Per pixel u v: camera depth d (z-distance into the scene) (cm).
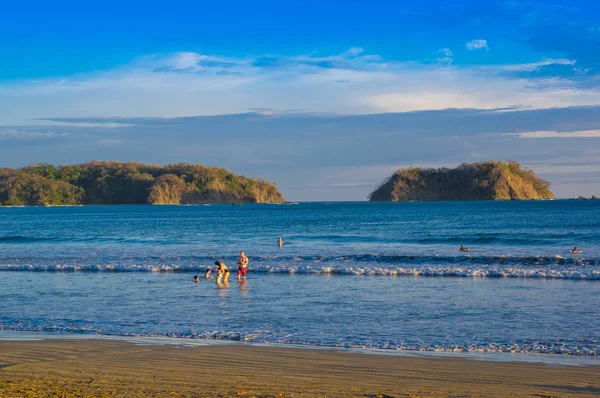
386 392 757
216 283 2242
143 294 1942
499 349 1098
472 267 2692
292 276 2486
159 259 3192
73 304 1716
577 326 1332
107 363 942
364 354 1042
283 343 1155
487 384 815
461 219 8369
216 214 13188
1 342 1156
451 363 965
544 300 1752
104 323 1395
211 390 749
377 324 1368
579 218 8012
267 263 2959
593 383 826
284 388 769
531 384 817
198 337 1223
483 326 1339
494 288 2050
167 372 871
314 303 1714
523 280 2291
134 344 1133
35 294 1945
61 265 2844
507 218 8394
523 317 1457
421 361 980
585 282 2217
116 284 2227
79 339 1191
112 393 725
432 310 1573
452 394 752
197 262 3033
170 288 2105
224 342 1164
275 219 9669
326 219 9262
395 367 929
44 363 941
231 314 1523
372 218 9338
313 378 840
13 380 807
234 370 892
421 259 2983
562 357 1029
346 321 1411
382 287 2094
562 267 2650
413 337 1216
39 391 732
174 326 1352
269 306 1661
